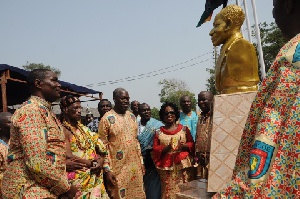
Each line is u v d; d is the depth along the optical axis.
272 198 0.91
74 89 10.95
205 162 4.36
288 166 0.91
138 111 7.49
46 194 2.88
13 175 2.88
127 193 5.37
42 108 3.01
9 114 4.82
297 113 0.92
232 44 2.89
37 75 3.14
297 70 0.98
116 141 5.33
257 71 2.94
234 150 2.79
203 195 2.79
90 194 3.97
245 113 2.80
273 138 0.96
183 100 6.48
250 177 0.96
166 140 5.17
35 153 2.78
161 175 5.25
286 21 1.17
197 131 4.88
